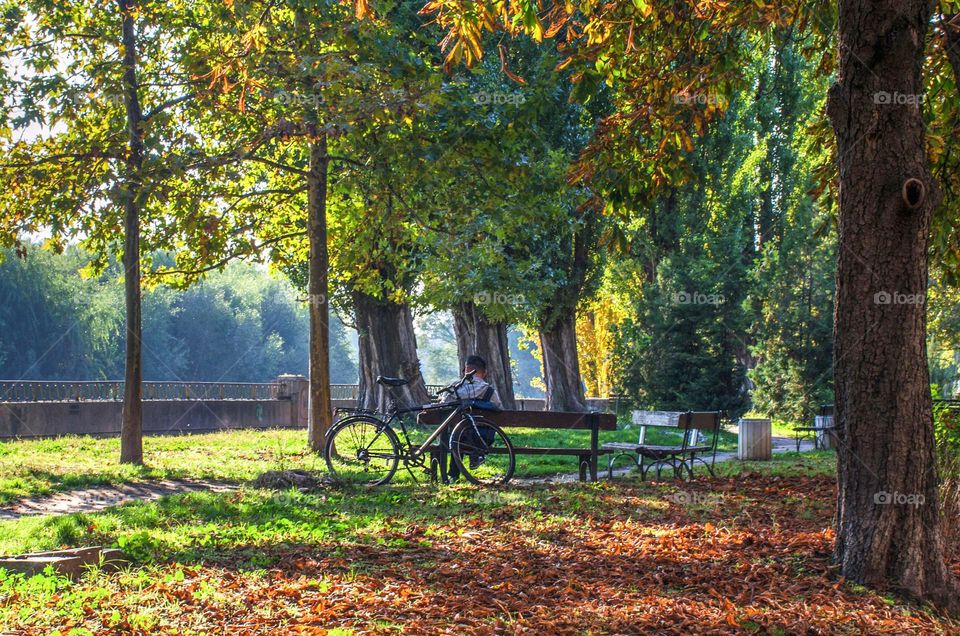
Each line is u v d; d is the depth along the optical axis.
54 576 6.01
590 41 9.71
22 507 11.16
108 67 15.45
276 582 6.25
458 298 21.50
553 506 10.00
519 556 7.21
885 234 6.15
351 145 16.50
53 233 16.45
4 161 16.02
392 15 19.55
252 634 5.02
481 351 29.06
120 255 18.36
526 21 8.17
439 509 9.95
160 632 5.03
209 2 15.55
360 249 19.30
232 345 75.50
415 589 6.09
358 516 9.41
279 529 8.50
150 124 15.36
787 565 6.72
